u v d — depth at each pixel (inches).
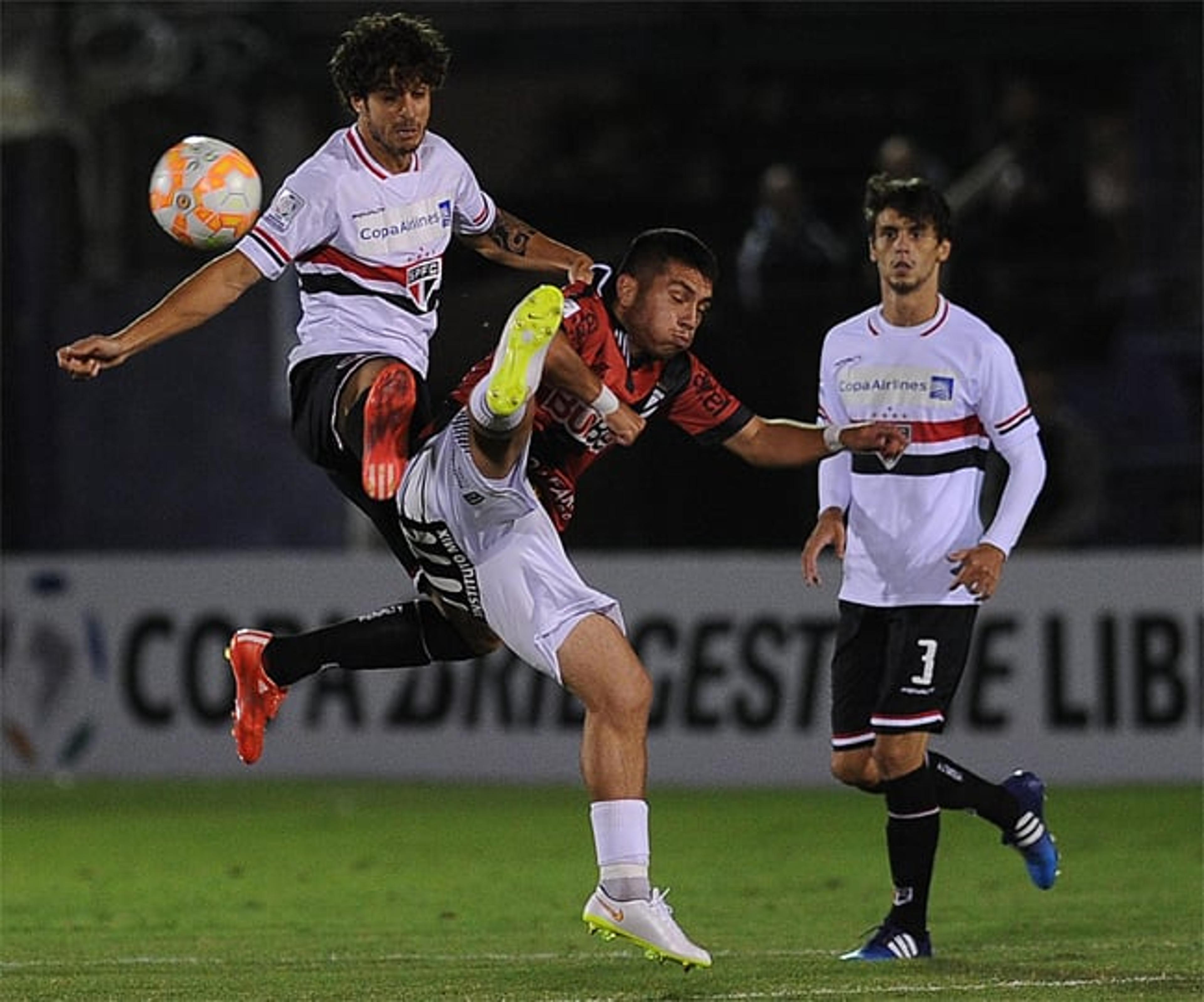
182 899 1261.1
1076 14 2536.9
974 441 989.8
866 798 1798.7
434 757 1948.8
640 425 834.8
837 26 2566.4
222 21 2444.6
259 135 2486.5
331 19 2480.3
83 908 1223.5
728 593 1902.1
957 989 861.8
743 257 2336.4
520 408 786.2
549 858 1450.5
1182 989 856.9
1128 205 2534.5
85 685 2005.4
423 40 870.4
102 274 2460.6
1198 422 2423.7
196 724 1983.3
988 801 1048.8
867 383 989.2
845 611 1009.5
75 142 2413.9
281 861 1448.1
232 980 918.4
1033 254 2481.5
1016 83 2536.9
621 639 821.2
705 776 1898.4
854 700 1007.6
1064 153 2551.7
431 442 830.5
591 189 2610.7
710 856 1460.4
